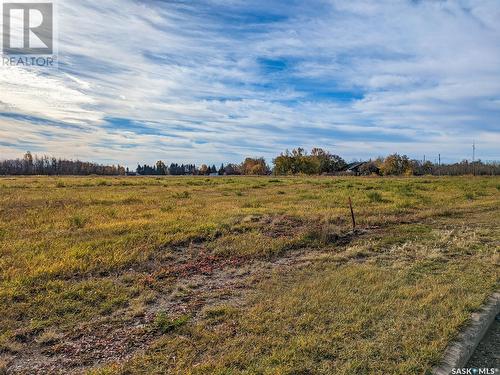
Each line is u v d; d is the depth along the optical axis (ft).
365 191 69.31
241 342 12.55
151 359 11.64
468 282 18.26
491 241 27.91
